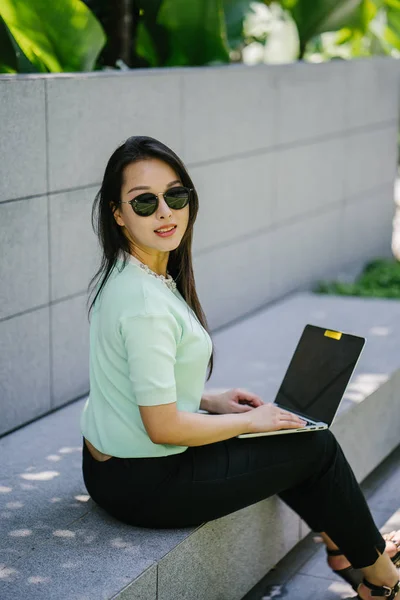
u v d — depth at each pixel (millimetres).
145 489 3178
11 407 4500
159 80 5461
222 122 6180
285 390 3701
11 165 4363
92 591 2936
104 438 3172
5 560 3133
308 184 7367
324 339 3658
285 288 7199
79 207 4855
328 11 7516
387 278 7875
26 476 3889
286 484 3361
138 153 3068
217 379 5148
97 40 5234
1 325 4402
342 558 3738
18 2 4910
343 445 4594
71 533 3322
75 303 4910
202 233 6117
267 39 8695
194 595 3365
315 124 7363
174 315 3072
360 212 8273
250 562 3734
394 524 4500
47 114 4559
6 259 4398
